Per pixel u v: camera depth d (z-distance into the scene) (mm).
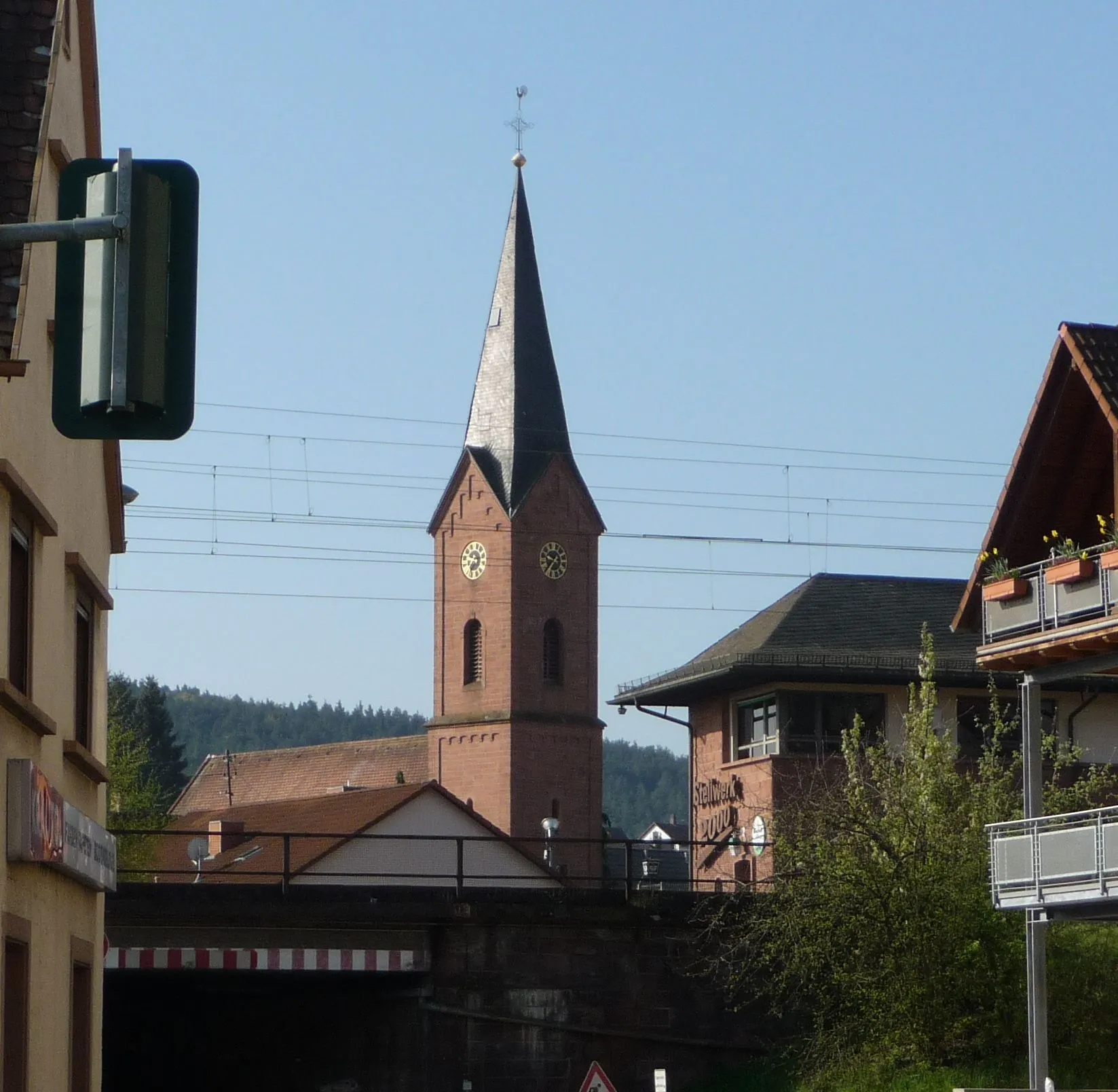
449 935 39594
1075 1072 37406
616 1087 39844
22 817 17688
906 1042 37906
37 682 19594
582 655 102188
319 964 38812
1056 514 35812
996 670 36750
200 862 51156
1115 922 35344
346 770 125750
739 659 69062
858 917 37469
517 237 104375
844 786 40469
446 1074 39219
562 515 102188
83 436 10531
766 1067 40031
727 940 40906
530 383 103062
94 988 24016
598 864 100812
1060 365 34438
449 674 102688
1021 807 39812
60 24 18188
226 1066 44625
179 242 10633
